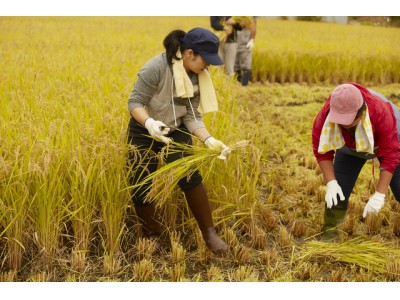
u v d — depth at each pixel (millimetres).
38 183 3980
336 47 13852
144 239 4230
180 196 4648
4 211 3967
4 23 18453
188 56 3789
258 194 5336
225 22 10117
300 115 8781
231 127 5098
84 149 4129
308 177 5957
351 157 4414
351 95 3717
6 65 8461
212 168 4543
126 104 5266
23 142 4109
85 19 23312
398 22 29453
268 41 14680
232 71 10312
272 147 6762
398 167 4254
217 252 4113
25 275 4016
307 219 5016
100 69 7754
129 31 17344
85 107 5219
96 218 4324
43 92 6016
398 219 4707
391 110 4035
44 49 11188
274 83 12070
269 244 4512
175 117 4004
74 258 4039
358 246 4195
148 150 4012
